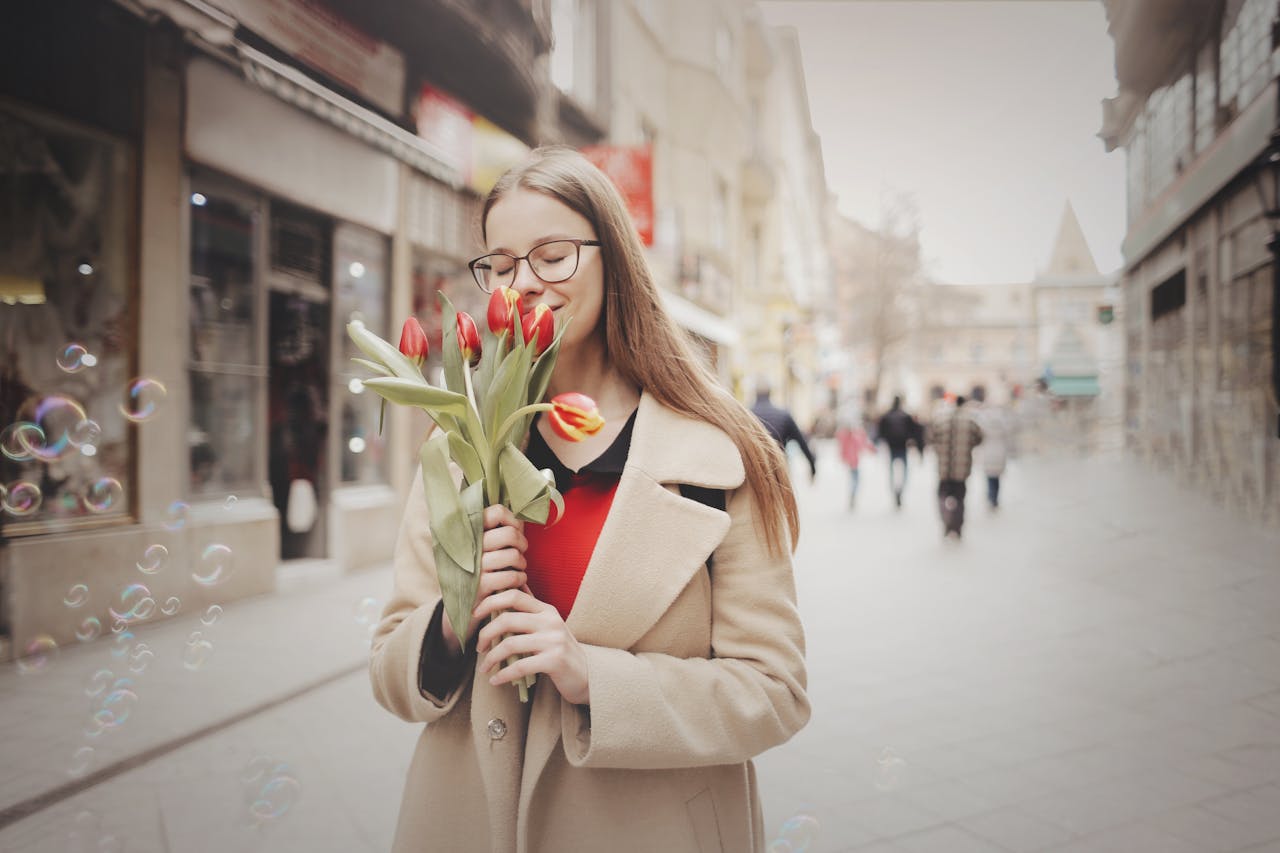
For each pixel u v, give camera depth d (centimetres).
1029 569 712
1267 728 349
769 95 2725
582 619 104
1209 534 846
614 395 122
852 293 4228
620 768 104
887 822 276
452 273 923
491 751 106
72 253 524
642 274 120
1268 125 912
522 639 94
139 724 358
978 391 1179
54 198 514
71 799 289
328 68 701
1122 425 1989
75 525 514
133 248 559
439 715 109
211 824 272
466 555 92
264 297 665
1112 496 1255
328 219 738
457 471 120
